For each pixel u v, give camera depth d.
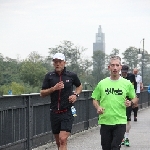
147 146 11.96
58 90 8.33
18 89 49.22
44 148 11.25
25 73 54.84
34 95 10.91
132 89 8.23
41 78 54.59
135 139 13.38
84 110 15.59
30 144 10.66
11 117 9.56
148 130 15.79
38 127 11.28
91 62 64.25
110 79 8.16
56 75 8.44
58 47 61.44
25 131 10.41
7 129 9.34
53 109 8.41
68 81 8.40
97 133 14.85
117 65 8.07
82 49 64.00
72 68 61.94
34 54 59.62
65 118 8.35
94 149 11.45
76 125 14.62
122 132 8.02
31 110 10.77
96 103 8.16
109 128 8.05
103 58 65.25
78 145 12.13
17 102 9.92
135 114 19.41
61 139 8.30
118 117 8.03
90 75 63.19
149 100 29.84
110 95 8.05
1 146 8.97
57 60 8.37
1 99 9.02
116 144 7.96
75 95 8.41
